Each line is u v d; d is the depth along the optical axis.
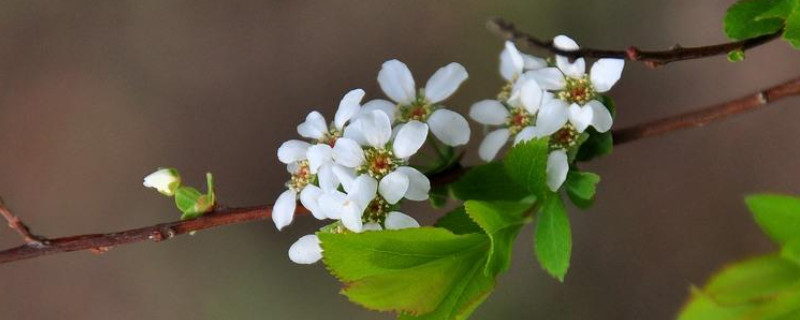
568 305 0.30
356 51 0.33
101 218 0.36
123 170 0.36
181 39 0.35
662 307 0.29
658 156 0.30
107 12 0.36
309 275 0.33
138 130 0.35
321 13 0.33
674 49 0.17
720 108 0.18
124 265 0.36
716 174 0.29
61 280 0.36
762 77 0.28
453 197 0.18
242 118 0.34
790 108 0.29
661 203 0.30
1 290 0.37
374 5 0.33
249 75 0.34
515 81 0.18
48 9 0.37
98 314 0.36
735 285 0.13
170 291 0.35
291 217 0.17
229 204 0.34
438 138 0.18
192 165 0.35
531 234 0.31
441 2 0.31
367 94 0.32
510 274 0.31
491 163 0.17
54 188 0.36
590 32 0.29
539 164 0.17
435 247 0.16
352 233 0.16
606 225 0.30
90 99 0.36
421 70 0.32
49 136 0.36
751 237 0.29
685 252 0.29
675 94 0.29
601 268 0.30
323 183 0.17
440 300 0.16
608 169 0.31
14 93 0.37
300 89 0.33
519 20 0.30
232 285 0.34
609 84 0.17
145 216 0.35
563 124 0.17
